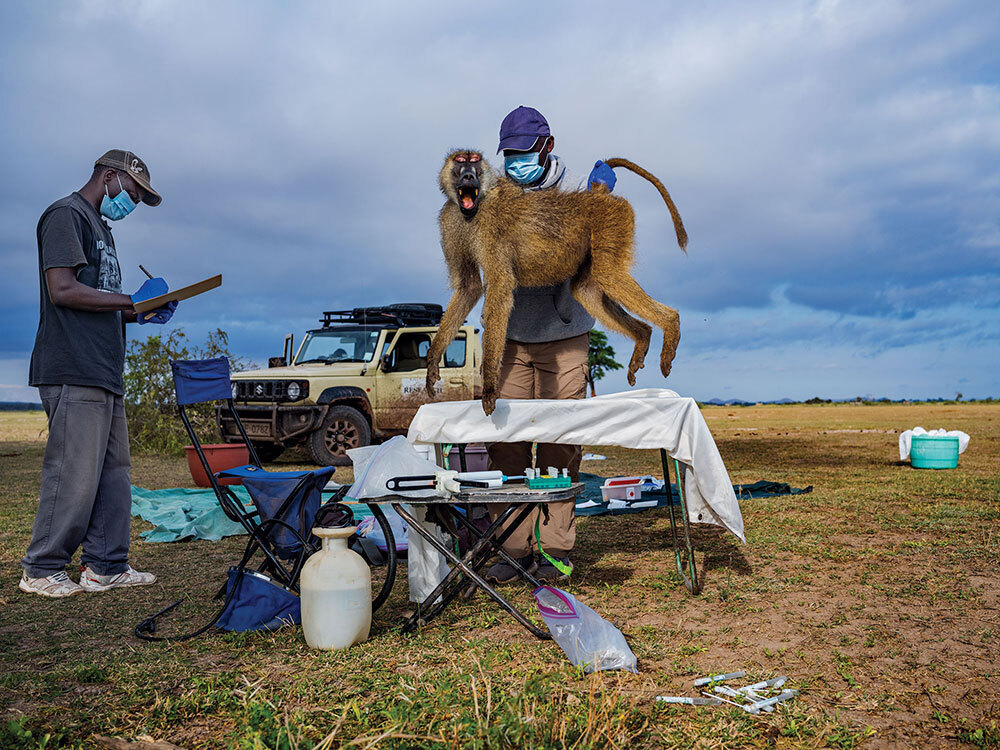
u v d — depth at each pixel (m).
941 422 21.55
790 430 19.36
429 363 4.60
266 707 2.64
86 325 4.36
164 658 3.23
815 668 2.99
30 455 13.53
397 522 5.37
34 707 2.74
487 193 4.50
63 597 4.31
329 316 13.01
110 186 4.56
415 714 2.51
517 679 2.86
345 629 3.28
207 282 4.39
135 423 15.11
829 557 4.79
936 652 3.13
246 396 11.35
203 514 6.29
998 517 5.98
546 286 4.72
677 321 4.43
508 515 3.52
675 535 4.50
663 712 2.56
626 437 3.92
